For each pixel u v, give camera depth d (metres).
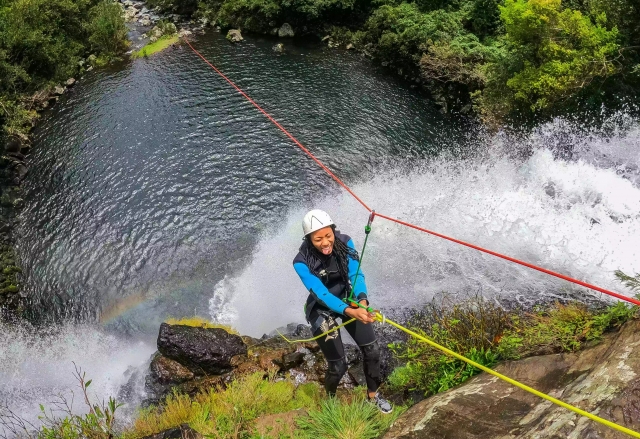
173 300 11.78
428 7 21.47
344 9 23.89
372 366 4.59
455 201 11.68
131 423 6.75
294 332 8.01
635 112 14.39
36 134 17.73
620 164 13.14
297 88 20.12
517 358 4.33
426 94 19.52
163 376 7.43
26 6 20.66
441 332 5.38
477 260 9.34
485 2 19.70
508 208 10.75
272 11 24.25
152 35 24.88
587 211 10.21
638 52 14.49
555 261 8.84
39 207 14.77
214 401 5.97
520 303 8.08
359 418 4.46
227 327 10.51
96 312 11.83
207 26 26.27
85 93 20.19
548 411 3.31
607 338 3.94
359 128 17.58
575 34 14.35
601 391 3.15
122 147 16.92
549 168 11.91
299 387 6.05
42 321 11.68
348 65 21.88
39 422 8.66
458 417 3.79
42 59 20.27
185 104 19.16
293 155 16.36
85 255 13.26
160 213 14.36
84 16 23.17
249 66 21.94
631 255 8.73
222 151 16.61
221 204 14.55
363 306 4.04
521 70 15.46
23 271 12.96
